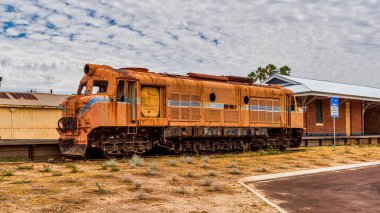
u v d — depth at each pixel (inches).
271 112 957.2
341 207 383.6
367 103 1595.7
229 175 555.2
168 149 787.4
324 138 1225.4
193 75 839.7
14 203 346.0
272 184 515.2
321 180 556.4
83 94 717.3
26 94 1216.8
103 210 336.2
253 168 637.3
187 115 788.6
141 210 341.7
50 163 617.0
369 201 412.5
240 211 354.6
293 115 1017.5
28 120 1111.6
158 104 753.6
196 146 828.6
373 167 736.3
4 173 496.7
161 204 366.0
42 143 753.6
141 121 717.3
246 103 901.2
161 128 757.3
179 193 417.7
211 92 832.9
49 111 1152.8
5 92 1189.7
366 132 1736.0
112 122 684.7
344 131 1469.0
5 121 1072.2
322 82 1480.1
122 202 366.3
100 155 734.5
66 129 701.9
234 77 938.7
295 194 448.5
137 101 714.2
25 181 443.2
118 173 514.6
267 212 355.3
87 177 478.0
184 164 638.5
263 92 941.2
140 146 737.0
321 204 396.5
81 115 673.6
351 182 540.1
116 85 694.5
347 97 1331.2
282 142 999.6
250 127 901.8
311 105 1315.2
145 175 509.4
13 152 727.7
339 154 911.7
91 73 721.6
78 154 670.5
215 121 834.2
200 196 409.4
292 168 666.2
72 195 384.2
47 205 343.9
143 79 726.5
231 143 892.6
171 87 767.7
